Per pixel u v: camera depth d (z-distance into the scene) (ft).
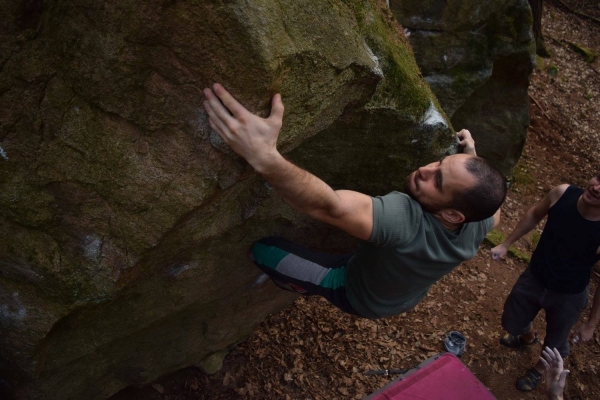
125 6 4.81
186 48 4.88
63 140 5.53
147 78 5.15
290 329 13.35
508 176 18.44
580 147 24.06
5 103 5.39
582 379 14.25
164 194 5.62
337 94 6.03
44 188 5.70
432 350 13.60
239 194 6.94
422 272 6.88
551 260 10.85
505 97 16.80
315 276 7.94
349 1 6.76
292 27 5.07
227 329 10.61
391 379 12.69
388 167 8.25
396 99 7.30
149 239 5.88
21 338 6.45
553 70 28.09
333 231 9.05
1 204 5.70
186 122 5.31
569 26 33.35
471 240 7.14
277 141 5.64
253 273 9.06
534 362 14.03
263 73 4.78
